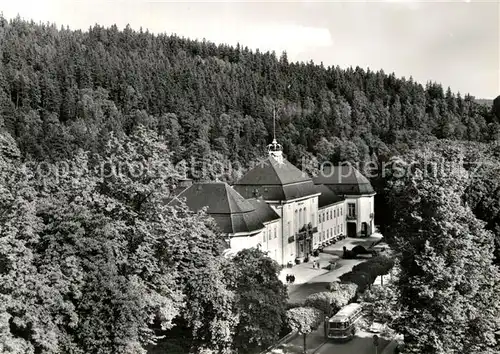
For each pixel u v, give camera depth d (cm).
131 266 4838
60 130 15788
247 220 7944
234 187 10169
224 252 6219
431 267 4572
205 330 5062
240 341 5291
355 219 13475
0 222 4069
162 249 5209
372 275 8206
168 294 4991
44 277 3966
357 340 6072
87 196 4778
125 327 4225
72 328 4162
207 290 4959
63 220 4231
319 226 11800
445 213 4759
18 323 3753
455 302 4478
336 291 7025
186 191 8200
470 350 4722
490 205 6438
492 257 4828
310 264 10138
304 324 5606
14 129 16638
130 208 5212
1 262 3962
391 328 5009
